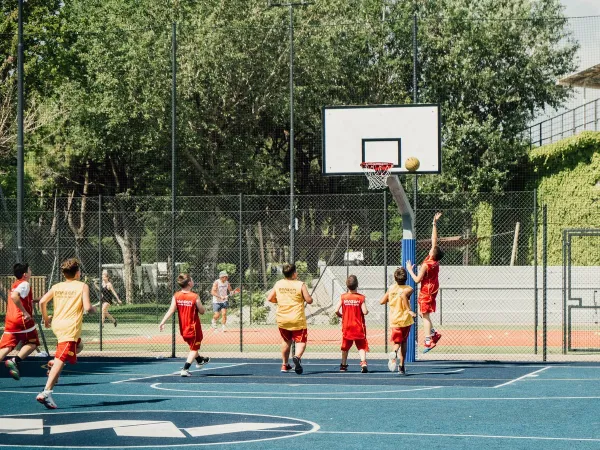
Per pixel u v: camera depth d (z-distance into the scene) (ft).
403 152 65.72
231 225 144.66
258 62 135.95
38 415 39.68
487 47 156.35
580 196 127.95
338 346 79.51
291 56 110.52
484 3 159.12
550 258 129.49
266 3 135.44
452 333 96.07
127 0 142.10
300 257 141.90
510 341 85.87
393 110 66.03
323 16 145.38
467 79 153.48
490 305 114.42
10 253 106.93
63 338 41.50
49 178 161.89
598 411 40.63
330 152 66.39
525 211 140.15
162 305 123.85
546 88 161.17
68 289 42.04
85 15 149.28
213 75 133.49
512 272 119.65
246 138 145.89
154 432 35.19
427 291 58.13
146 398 45.32
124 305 124.47
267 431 35.40
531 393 46.85
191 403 43.45
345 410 41.04
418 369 59.26
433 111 65.62
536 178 142.72
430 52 157.89
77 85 143.95
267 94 138.00
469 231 147.02
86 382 52.54
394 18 156.15
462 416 39.19
